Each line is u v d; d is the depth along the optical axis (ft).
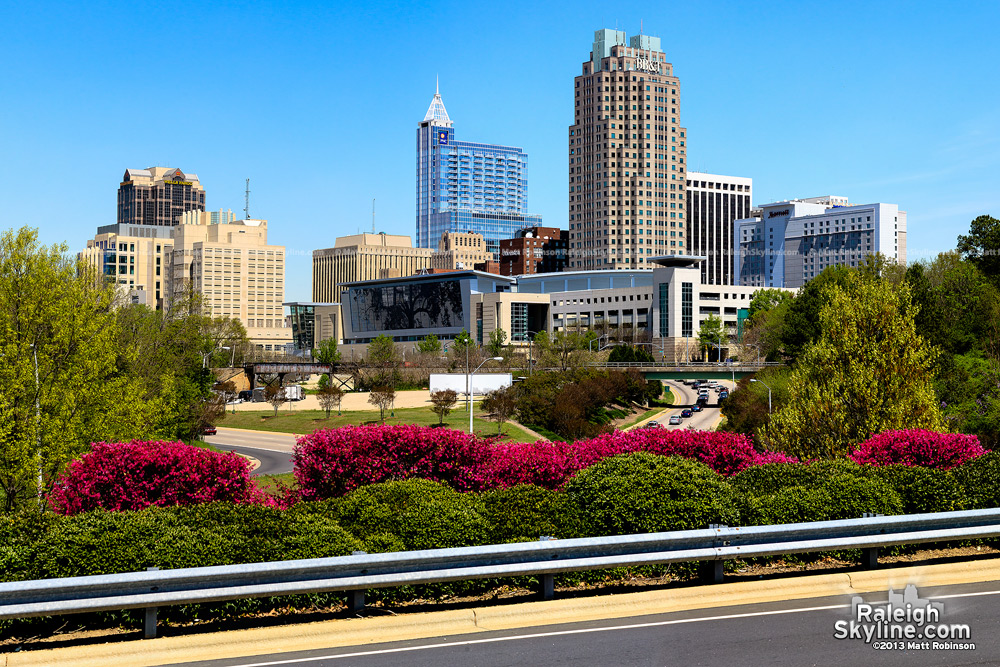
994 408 159.33
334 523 45.83
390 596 43.55
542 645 37.37
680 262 628.28
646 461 53.11
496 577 42.22
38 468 95.50
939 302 227.40
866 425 90.89
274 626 39.09
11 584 34.94
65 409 101.45
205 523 44.55
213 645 37.06
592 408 357.00
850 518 51.93
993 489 58.44
